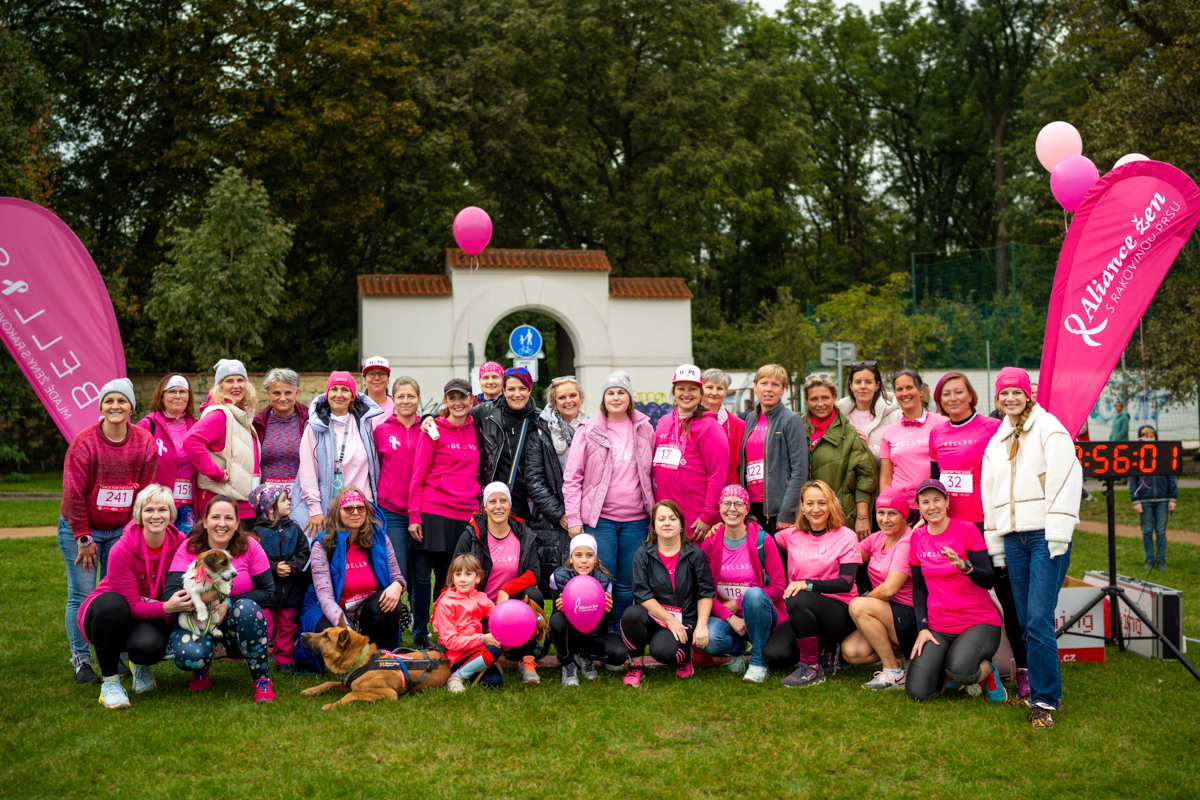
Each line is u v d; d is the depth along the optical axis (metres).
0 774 4.34
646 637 5.95
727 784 4.24
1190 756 4.55
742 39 38.00
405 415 6.74
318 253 26.67
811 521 6.13
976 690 5.52
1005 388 5.22
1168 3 17.12
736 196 29.66
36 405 22.69
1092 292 6.04
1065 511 4.94
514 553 6.25
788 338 22.98
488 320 21.77
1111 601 6.57
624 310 22.83
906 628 5.86
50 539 11.14
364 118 23.42
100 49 25.25
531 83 28.44
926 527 5.73
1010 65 42.88
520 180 29.58
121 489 5.84
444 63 26.88
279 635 6.21
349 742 4.78
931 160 46.78
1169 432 23.05
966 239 46.06
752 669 5.93
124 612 5.34
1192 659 6.32
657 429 6.68
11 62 19.83
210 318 19.11
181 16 24.55
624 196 29.94
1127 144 16.50
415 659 5.68
